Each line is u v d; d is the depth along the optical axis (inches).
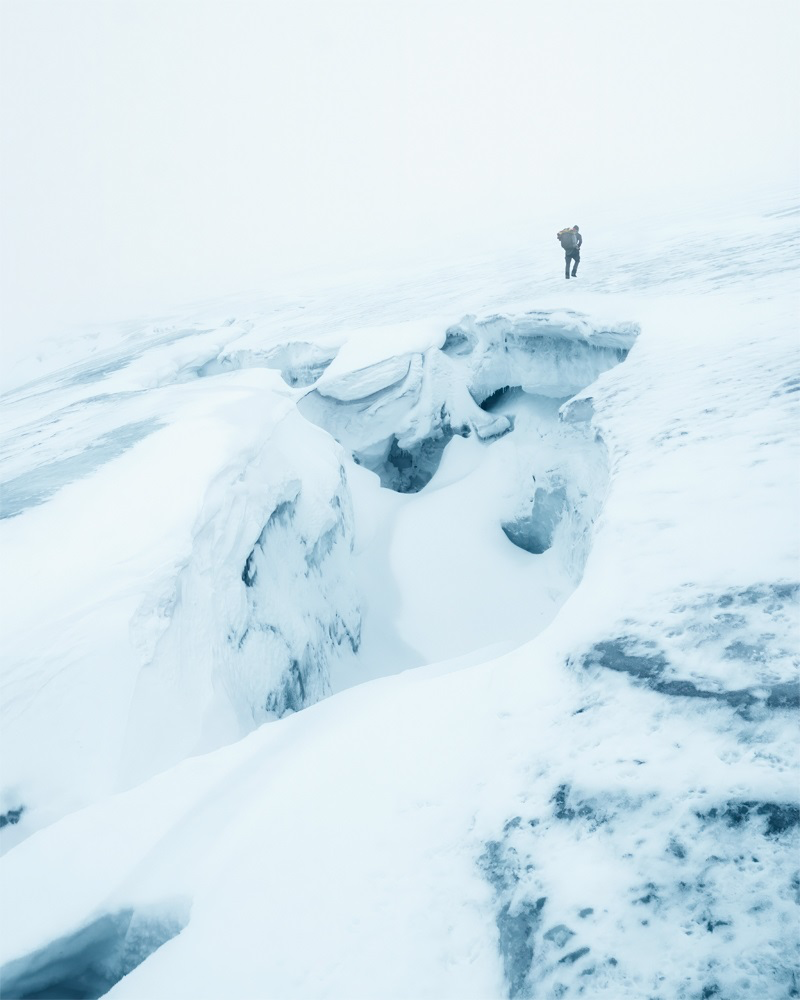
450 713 130.8
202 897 108.6
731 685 101.1
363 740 134.1
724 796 84.8
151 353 1128.2
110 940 119.2
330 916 94.9
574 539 400.8
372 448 690.8
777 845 76.7
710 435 196.9
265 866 109.0
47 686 188.2
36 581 228.5
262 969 90.0
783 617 111.2
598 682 115.4
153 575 226.2
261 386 623.2
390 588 473.4
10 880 127.7
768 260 487.8
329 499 439.8
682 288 465.1
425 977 81.6
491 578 459.8
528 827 95.4
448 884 93.1
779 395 210.4
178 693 210.4
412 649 415.8
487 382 696.4
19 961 113.0
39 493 316.2
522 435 609.3
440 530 523.2
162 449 352.8
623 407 253.4
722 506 154.6
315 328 997.2
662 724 100.8
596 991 70.0
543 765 105.2
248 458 347.9
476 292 959.6
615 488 184.4
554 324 499.2
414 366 677.9
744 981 65.0
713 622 116.2
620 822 88.4
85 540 252.8
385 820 109.4
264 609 306.0
